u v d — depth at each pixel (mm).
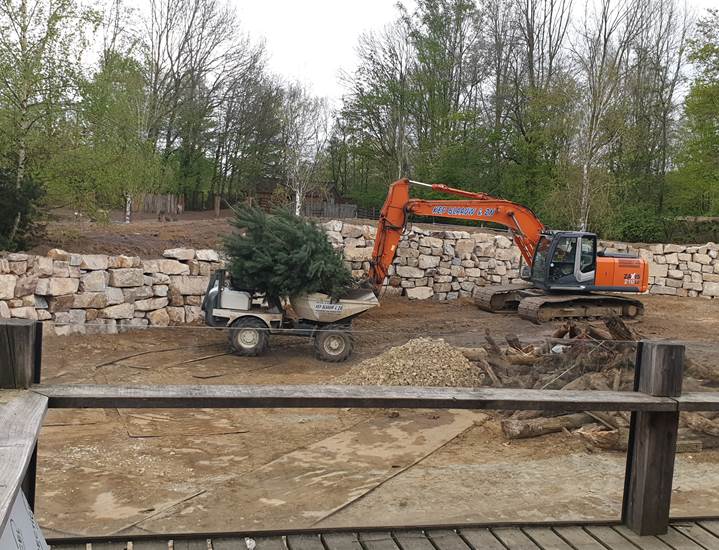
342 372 10648
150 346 11727
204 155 48281
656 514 3783
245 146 47375
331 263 12250
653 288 24422
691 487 5539
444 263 20766
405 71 42750
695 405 3582
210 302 12031
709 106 31609
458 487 5539
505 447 6754
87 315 12406
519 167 37781
